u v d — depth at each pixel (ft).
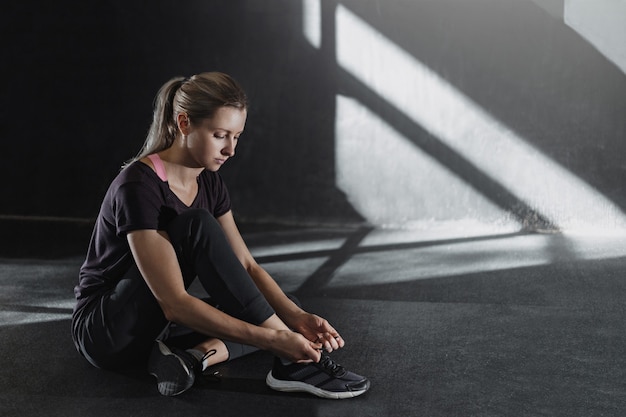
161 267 6.37
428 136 14.78
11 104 15.76
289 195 15.44
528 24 14.06
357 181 15.16
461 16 14.29
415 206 15.05
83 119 15.65
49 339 8.54
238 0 14.94
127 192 6.46
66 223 15.58
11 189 15.97
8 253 13.08
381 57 14.70
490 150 14.61
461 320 9.24
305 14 14.79
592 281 10.93
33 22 15.46
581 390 7.00
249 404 6.70
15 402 6.79
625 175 14.15
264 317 6.53
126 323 6.65
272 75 15.10
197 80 6.47
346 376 6.97
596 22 13.78
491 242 13.64
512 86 14.32
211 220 6.43
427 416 6.47
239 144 15.43
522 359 7.84
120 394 6.93
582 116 14.14
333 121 15.05
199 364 6.96
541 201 14.55
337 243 13.80
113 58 15.39
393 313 9.59
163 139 6.79
